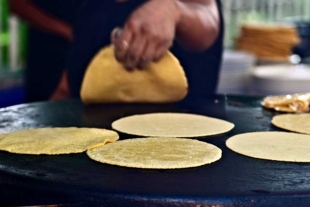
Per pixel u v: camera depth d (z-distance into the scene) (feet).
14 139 4.94
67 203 3.69
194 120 5.94
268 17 23.72
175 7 6.73
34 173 3.99
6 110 6.43
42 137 5.02
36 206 3.77
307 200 3.59
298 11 25.08
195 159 4.31
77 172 4.03
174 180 3.85
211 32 7.39
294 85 12.12
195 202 3.50
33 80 11.20
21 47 14.58
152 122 5.83
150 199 3.53
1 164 4.23
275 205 3.55
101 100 6.88
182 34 7.15
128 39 6.46
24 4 10.68
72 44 8.76
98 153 4.48
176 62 6.77
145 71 6.77
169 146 4.71
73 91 8.61
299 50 17.98
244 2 22.62
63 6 10.42
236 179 3.91
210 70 8.21
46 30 10.72
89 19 8.65
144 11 6.52
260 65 15.17
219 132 5.38
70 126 5.74
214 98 7.31
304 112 6.46
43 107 6.64
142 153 4.48
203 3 7.57
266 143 4.93
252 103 6.96
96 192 3.60
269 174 4.04
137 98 6.96
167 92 6.89
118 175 3.96
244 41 15.61
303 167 4.24
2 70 13.24
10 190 3.96
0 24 14.38
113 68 6.75
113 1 8.61
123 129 5.50
